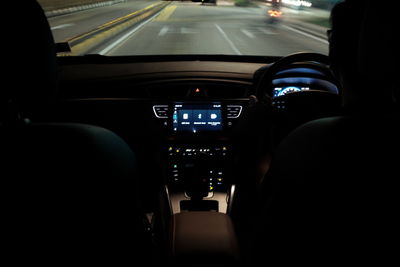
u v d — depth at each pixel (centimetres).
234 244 131
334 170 67
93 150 75
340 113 81
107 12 1873
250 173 235
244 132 236
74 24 1144
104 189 75
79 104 234
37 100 85
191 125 238
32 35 79
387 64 64
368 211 60
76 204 70
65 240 69
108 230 74
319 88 222
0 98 76
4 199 66
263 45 688
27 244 66
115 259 77
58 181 70
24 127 76
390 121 65
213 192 245
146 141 242
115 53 565
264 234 84
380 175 61
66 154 72
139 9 2133
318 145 72
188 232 134
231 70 254
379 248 58
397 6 61
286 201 76
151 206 247
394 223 57
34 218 67
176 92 246
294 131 82
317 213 67
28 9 78
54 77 88
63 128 76
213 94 248
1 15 74
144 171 247
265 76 189
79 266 70
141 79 241
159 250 161
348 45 76
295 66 201
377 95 72
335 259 63
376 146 63
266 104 196
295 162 76
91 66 263
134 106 236
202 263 121
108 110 237
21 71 77
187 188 240
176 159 241
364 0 73
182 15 1526
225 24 1121
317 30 911
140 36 781
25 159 70
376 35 65
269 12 1420
